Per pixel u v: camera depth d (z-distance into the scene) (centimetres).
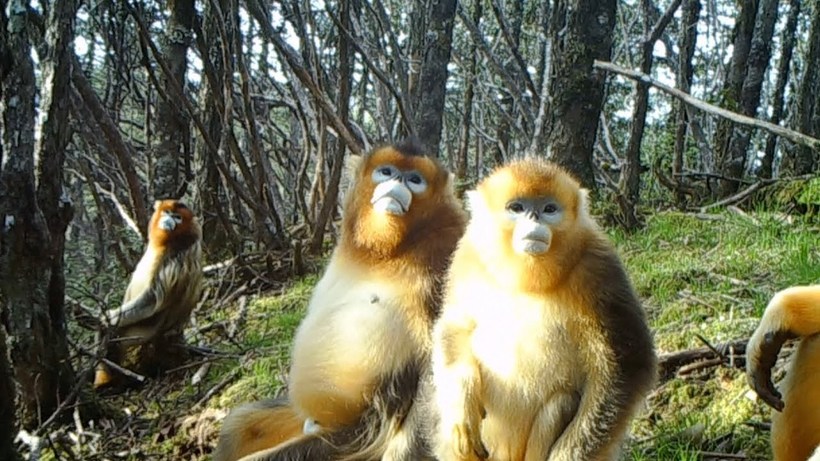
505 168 166
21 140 263
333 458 193
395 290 192
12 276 274
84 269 754
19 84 258
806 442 162
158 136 524
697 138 802
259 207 506
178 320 369
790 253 326
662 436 206
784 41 893
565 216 157
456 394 163
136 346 359
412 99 613
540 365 162
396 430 190
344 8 476
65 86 284
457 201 205
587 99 482
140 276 372
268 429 215
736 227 407
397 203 190
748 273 318
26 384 281
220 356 364
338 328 195
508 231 159
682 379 232
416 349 189
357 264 199
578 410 159
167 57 504
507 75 657
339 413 196
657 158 669
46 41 281
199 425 289
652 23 959
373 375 192
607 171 640
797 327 163
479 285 167
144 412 317
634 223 455
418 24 630
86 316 389
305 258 498
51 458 269
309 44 513
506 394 167
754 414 212
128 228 655
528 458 165
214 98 495
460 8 658
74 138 702
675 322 275
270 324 403
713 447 204
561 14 750
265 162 570
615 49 1149
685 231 423
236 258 484
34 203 271
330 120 442
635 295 164
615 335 157
